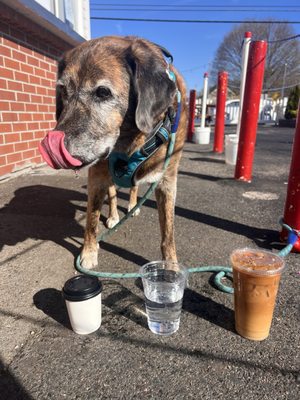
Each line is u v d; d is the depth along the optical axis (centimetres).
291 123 699
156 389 45
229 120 848
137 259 81
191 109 365
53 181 151
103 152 62
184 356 51
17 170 158
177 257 83
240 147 164
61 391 45
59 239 90
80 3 228
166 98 64
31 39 160
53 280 70
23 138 161
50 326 57
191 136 374
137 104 61
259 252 59
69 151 57
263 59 145
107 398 44
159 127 66
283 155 274
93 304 55
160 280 66
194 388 46
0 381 46
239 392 45
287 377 48
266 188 154
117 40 68
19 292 65
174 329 57
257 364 50
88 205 76
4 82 141
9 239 87
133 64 63
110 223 102
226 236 97
